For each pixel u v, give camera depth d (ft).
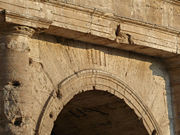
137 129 94.58
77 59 86.38
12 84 75.72
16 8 76.54
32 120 78.59
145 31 91.25
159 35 92.99
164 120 95.91
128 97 91.35
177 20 97.55
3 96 74.95
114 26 87.25
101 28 85.30
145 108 93.30
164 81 97.66
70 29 81.92
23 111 75.05
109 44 88.94
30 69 79.87
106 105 93.66
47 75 82.38
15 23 75.87
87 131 102.42
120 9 89.56
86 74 86.53
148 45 91.09
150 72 95.81
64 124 103.71
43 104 81.00
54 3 80.43
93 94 89.92
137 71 93.91
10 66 75.72
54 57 83.76
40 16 78.79
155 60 96.99
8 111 74.49
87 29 83.61
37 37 82.43
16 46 76.38
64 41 85.40
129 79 92.38
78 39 86.12
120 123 96.07
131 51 93.20
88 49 88.02
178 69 97.09
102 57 89.51
